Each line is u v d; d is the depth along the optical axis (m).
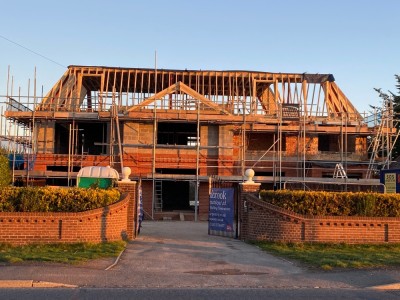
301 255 14.18
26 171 28.84
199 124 31.47
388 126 31.20
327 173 32.75
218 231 19.50
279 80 35.88
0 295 9.01
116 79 36.78
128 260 13.21
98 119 30.41
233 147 31.05
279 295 9.55
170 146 31.30
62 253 13.42
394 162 31.19
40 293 9.23
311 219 16.42
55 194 15.63
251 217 17.50
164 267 12.45
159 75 35.97
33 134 30.34
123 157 31.00
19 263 11.73
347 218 16.48
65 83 33.91
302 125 31.05
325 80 35.69
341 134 30.72
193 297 9.18
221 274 11.73
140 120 30.84
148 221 28.81
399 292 10.04
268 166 32.16
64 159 30.64
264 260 13.71
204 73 35.66
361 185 25.91
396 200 17.06
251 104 32.41
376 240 16.56
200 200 30.75
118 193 17.33
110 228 16.16
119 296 9.12
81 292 9.41
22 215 14.91
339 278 11.29
